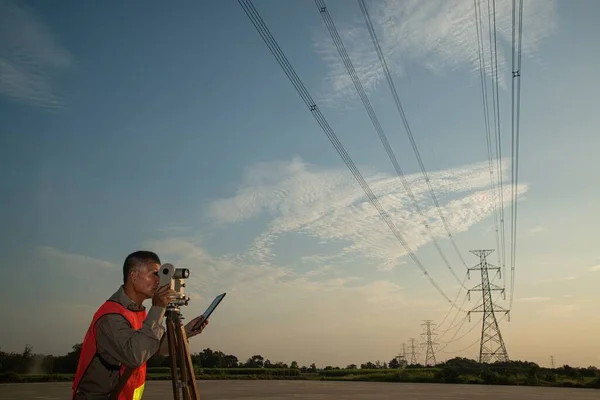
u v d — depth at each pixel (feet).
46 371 210.59
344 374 320.09
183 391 15.07
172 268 15.65
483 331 305.53
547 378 235.61
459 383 239.91
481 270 315.58
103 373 15.29
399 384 214.28
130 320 15.72
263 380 257.34
